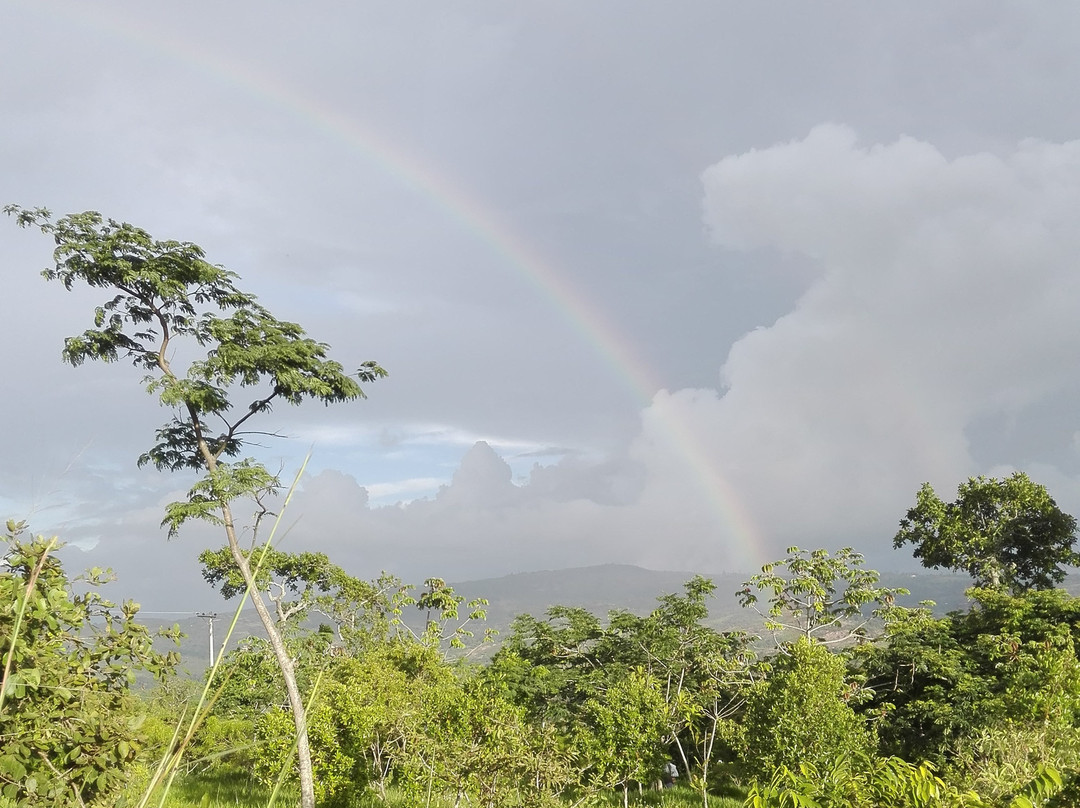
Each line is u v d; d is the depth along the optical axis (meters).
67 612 4.24
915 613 22.25
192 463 15.79
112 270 14.76
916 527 32.78
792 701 14.89
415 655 22.22
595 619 28.05
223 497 13.99
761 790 5.43
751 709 16.20
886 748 19.80
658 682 20.03
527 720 23.58
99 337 14.46
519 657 26.08
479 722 15.66
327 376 15.74
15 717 3.84
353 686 17.73
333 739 16.25
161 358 15.31
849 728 14.82
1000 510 31.25
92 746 4.05
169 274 15.06
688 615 24.66
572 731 19.39
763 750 15.15
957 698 19.30
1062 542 30.91
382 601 25.36
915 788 5.43
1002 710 15.16
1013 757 8.25
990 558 30.58
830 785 5.64
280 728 16.53
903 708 19.84
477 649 26.55
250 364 14.86
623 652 26.06
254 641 22.20
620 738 17.22
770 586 23.48
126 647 4.62
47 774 3.89
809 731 14.49
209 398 14.94
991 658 19.80
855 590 22.64
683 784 21.59
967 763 9.52
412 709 16.91
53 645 4.21
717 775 21.48
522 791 11.52
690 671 24.44
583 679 25.00
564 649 26.19
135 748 4.16
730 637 24.53
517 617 28.23
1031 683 11.71
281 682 21.77
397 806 16.00
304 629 23.80
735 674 22.00
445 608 25.17
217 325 14.93
